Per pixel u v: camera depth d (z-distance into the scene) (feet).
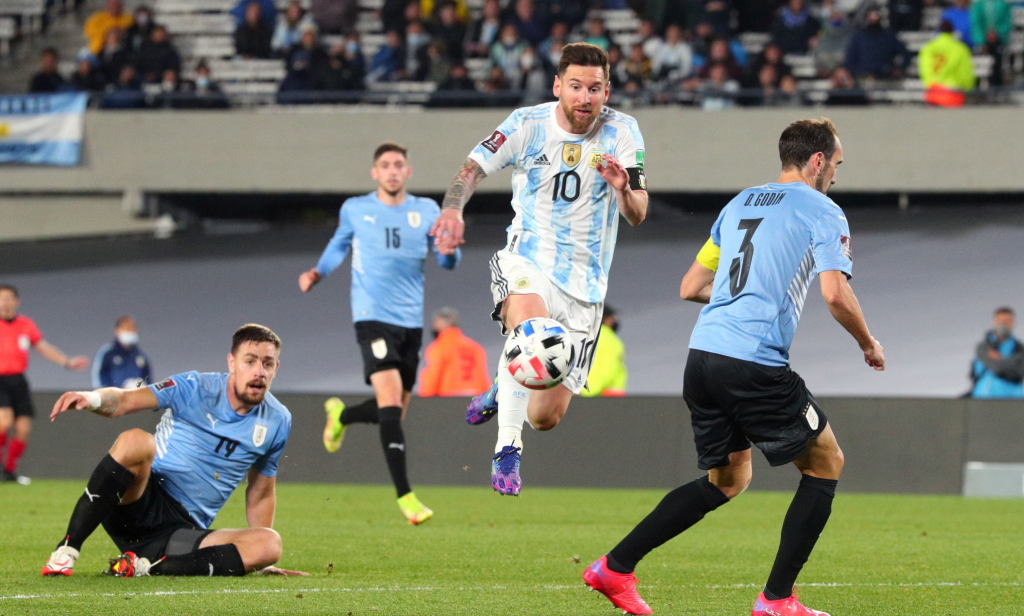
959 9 201.98
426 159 189.06
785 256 46.68
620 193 50.29
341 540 80.89
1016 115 176.76
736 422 47.03
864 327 46.47
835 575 64.23
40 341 145.07
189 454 59.00
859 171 181.16
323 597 51.98
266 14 218.18
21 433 143.84
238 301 199.72
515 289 54.44
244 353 58.44
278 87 210.59
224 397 59.26
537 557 71.20
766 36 214.07
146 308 200.34
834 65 198.18
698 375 47.42
